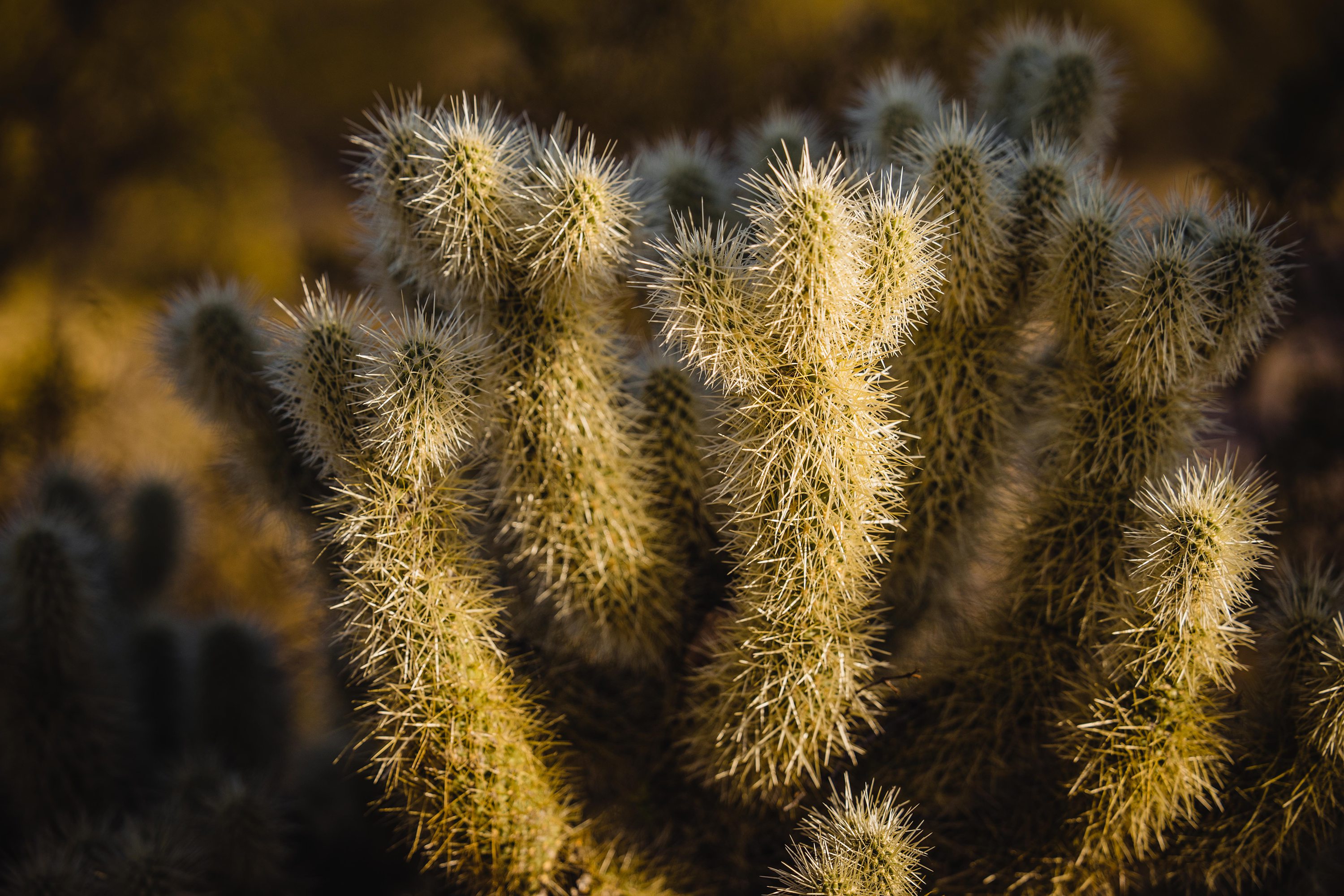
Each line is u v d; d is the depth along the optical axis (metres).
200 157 2.43
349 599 0.82
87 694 0.99
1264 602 0.87
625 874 0.84
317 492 0.89
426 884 0.89
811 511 0.79
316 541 0.89
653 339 0.94
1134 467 0.84
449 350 0.80
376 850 1.00
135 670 1.07
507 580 0.90
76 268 2.26
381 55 2.93
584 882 0.83
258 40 2.75
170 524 1.20
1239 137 1.58
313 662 1.00
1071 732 0.82
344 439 0.81
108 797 1.00
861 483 0.79
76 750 0.98
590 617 0.87
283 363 0.83
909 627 0.91
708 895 0.86
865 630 0.84
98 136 2.33
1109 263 0.83
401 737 0.82
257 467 0.90
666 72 2.13
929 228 0.80
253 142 2.54
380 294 0.92
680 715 0.87
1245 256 0.83
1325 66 1.46
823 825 0.78
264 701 1.06
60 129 2.27
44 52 2.26
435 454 0.80
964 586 0.91
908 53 2.15
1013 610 0.86
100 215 2.32
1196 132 2.70
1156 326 0.81
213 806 0.93
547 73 2.04
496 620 0.85
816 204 0.77
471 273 0.83
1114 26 2.67
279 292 2.45
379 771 0.84
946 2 2.16
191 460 1.94
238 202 2.47
